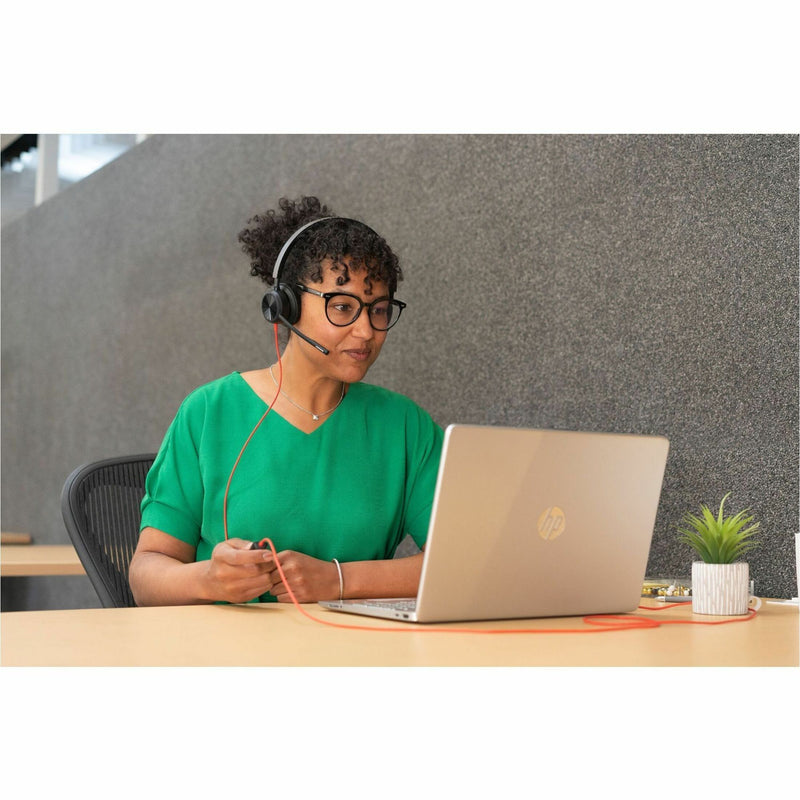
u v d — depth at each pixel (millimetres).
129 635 1053
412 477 1705
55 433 4539
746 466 1702
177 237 3693
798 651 990
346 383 1707
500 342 2273
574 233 2076
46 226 4684
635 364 1922
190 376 3578
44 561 2410
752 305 1698
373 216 2725
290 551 1362
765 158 1687
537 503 1185
